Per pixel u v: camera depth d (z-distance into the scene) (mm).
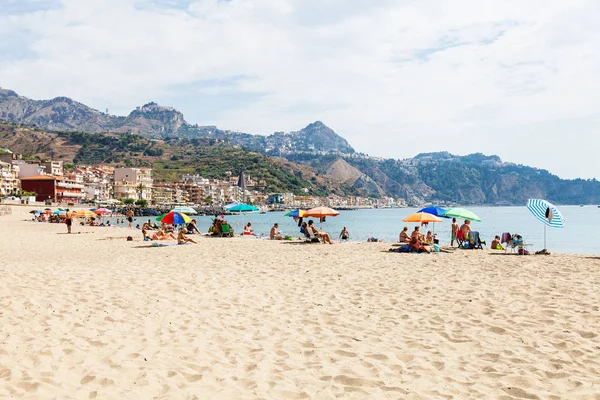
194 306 10383
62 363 6750
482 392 5812
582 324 8656
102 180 189250
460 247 24500
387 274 14828
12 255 21094
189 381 6199
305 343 7820
